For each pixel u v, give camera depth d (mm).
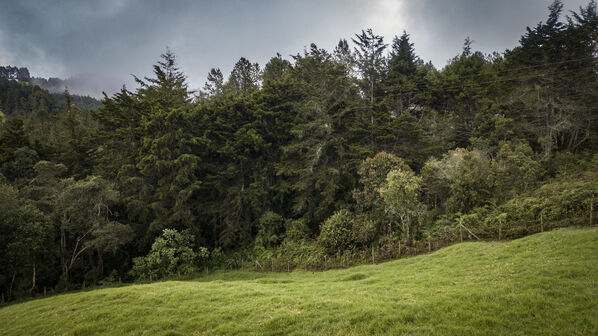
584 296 7188
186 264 24891
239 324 8648
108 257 27750
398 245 20562
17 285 22672
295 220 28203
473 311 7395
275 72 43125
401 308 8336
